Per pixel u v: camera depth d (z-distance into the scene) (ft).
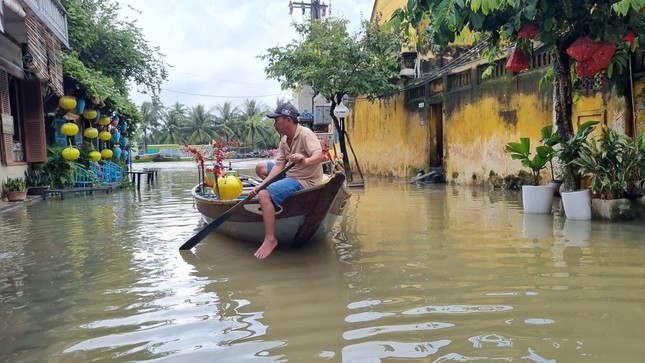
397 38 48.83
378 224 22.17
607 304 10.97
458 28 20.93
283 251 17.24
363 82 46.65
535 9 19.60
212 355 8.95
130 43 62.64
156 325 10.44
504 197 31.27
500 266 14.30
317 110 79.71
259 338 9.65
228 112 202.69
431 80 46.57
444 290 12.25
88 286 13.34
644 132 20.74
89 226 23.39
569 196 21.71
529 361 8.34
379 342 9.28
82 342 9.66
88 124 55.98
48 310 11.51
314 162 16.20
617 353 8.57
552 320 10.12
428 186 41.78
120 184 48.62
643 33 20.84
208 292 12.65
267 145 201.77
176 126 202.39
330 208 16.97
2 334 10.14
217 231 20.67
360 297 11.91
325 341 9.41
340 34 49.16
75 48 54.13
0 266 15.70
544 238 17.95
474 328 9.81
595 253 15.51
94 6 60.64
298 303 11.62
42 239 20.15
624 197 21.40
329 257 16.11
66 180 41.09
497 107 37.01
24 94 37.29
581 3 19.85
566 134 22.89
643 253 15.37
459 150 42.39
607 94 27.12
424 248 16.97
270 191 15.96
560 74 22.77
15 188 33.14
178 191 44.32
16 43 34.32
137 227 22.98
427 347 9.00
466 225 21.17
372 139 61.16
